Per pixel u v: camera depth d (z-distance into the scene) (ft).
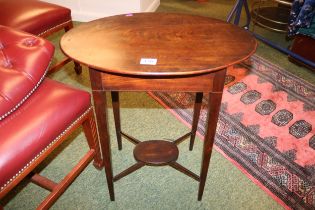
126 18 3.45
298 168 4.35
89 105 3.61
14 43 3.38
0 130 2.87
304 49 6.70
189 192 3.99
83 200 3.86
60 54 7.10
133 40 2.91
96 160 4.19
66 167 4.33
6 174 2.69
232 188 4.04
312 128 5.11
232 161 4.44
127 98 5.82
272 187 4.05
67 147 4.68
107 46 2.79
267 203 3.83
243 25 9.01
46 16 5.32
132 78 2.64
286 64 7.07
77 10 8.84
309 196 3.94
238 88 6.13
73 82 6.18
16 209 3.71
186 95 5.92
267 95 5.94
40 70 3.23
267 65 6.98
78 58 2.58
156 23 3.31
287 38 8.03
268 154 4.58
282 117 5.36
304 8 6.01
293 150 4.67
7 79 2.99
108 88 2.74
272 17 8.21
